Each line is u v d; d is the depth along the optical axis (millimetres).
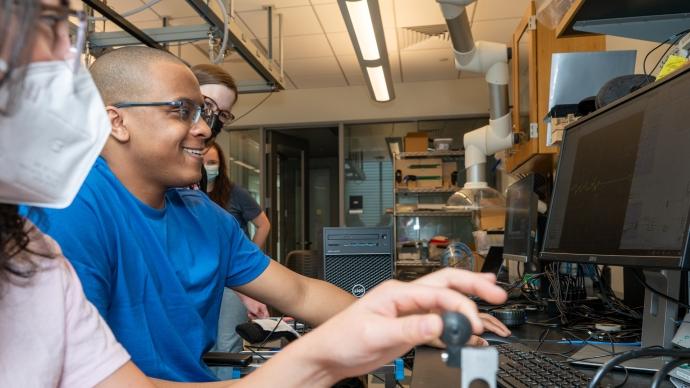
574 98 1806
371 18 2754
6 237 438
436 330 351
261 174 5387
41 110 333
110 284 857
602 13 1371
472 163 3078
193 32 2266
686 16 1354
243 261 1150
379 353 419
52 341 499
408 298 414
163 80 922
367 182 5379
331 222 6762
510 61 3031
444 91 5152
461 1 2105
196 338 981
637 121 882
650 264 754
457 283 446
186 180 973
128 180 942
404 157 4875
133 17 3535
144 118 910
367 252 1568
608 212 920
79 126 363
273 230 5375
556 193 1157
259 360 1248
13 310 476
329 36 3984
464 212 4664
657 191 785
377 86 4027
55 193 381
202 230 1063
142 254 911
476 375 330
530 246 1806
